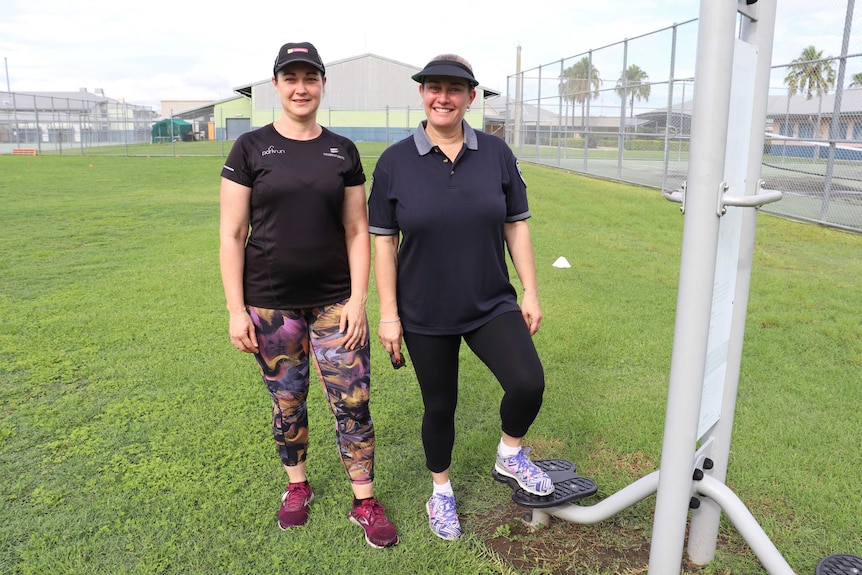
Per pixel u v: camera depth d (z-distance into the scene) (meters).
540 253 7.31
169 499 2.56
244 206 2.17
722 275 1.79
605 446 3.02
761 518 2.43
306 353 2.35
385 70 41.09
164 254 7.35
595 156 17.03
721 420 2.08
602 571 2.19
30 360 4.02
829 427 3.12
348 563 2.22
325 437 3.10
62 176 17.77
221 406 3.40
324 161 2.15
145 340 4.44
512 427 2.21
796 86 10.35
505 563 2.22
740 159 1.79
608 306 5.23
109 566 2.19
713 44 1.53
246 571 2.18
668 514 1.82
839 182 10.77
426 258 2.15
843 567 2.10
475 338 2.22
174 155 28.81
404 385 3.73
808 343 4.33
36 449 2.97
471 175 2.12
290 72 2.08
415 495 2.64
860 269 6.61
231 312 2.21
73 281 6.12
